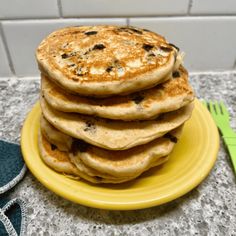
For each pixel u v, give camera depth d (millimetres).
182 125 217
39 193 217
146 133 189
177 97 194
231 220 204
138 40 204
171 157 224
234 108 302
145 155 195
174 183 201
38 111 251
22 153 222
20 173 219
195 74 353
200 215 207
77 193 194
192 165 214
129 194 195
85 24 303
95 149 194
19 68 331
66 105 186
